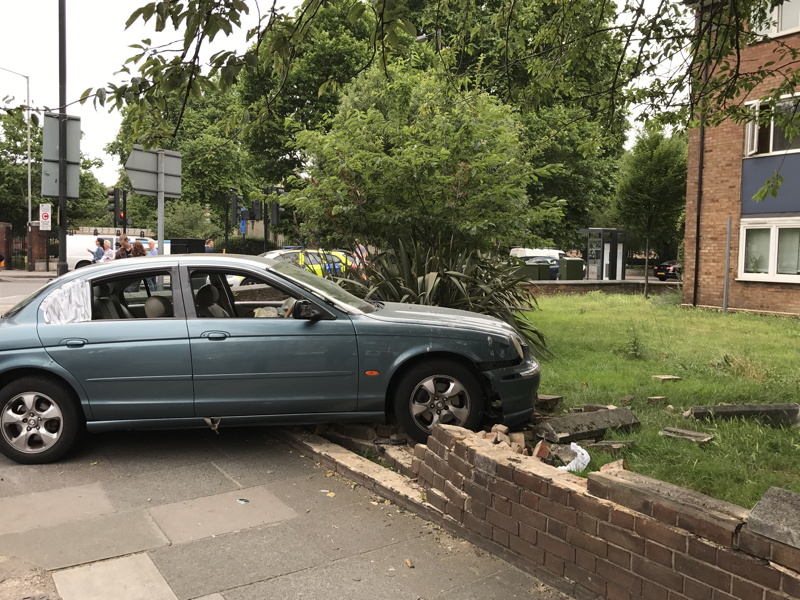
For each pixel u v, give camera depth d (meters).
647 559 2.69
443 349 4.84
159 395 4.77
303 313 4.84
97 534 3.64
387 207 8.89
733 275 15.46
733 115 7.27
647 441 4.70
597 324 11.95
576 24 6.48
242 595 3.02
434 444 3.98
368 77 17.75
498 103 10.36
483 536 3.47
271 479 4.52
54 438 4.78
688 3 9.95
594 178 30.58
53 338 4.74
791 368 7.73
